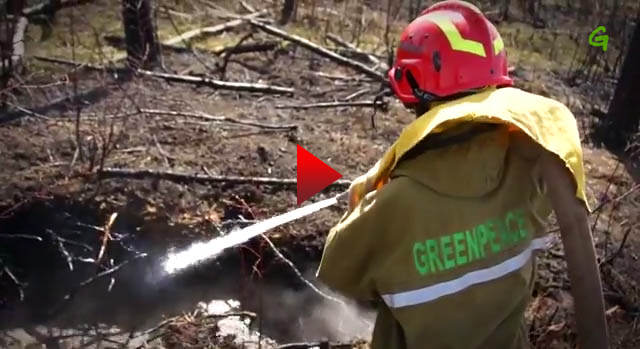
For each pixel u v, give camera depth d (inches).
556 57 351.6
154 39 263.0
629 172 221.5
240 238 118.1
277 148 201.8
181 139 201.3
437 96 84.2
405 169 81.7
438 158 80.9
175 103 229.5
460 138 80.7
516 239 82.3
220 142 201.5
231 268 167.0
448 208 80.3
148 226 168.1
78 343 152.4
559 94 292.0
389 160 83.5
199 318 153.1
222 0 356.5
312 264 167.5
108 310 161.2
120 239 165.3
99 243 166.1
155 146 195.2
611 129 245.6
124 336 154.7
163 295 163.9
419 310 82.1
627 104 242.1
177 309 161.9
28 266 165.6
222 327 155.3
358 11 371.6
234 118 222.5
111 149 183.2
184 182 177.6
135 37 257.9
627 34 387.5
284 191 181.9
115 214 159.6
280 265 164.9
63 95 226.4
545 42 374.3
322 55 288.4
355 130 226.1
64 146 190.1
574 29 400.5
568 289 159.0
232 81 260.5
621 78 243.3
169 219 168.6
